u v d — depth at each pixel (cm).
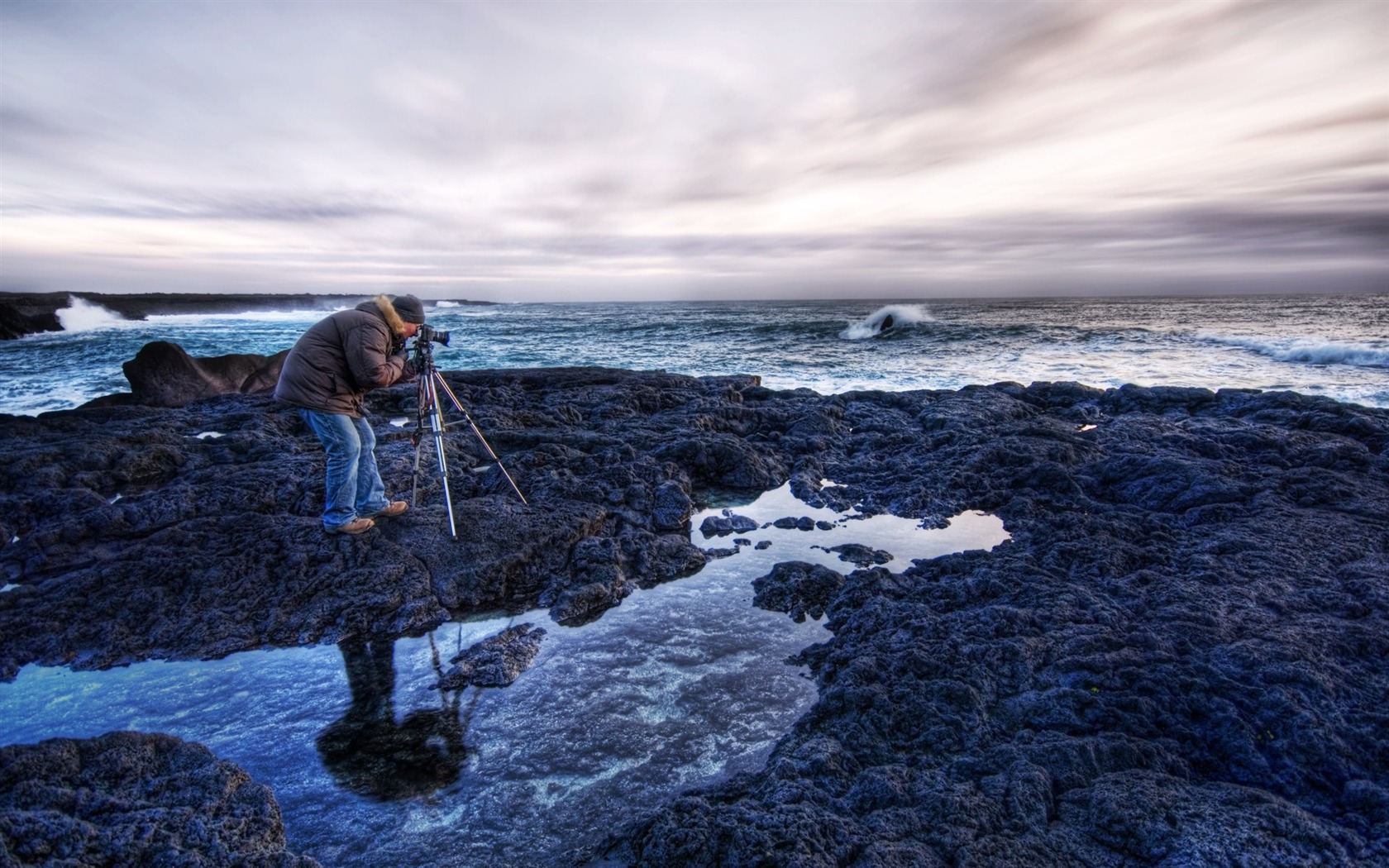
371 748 331
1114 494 716
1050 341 2995
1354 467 736
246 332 4434
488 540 547
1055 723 326
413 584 489
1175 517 629
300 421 1020
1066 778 285
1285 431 870
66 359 2652
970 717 330
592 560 540
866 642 413
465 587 497
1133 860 243
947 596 473
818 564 562
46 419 995
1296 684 336
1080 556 526
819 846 248
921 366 2289
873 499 742
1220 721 318
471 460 795
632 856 262
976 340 3111
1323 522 570
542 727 347
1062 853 246
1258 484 662
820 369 2266
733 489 805
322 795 297
